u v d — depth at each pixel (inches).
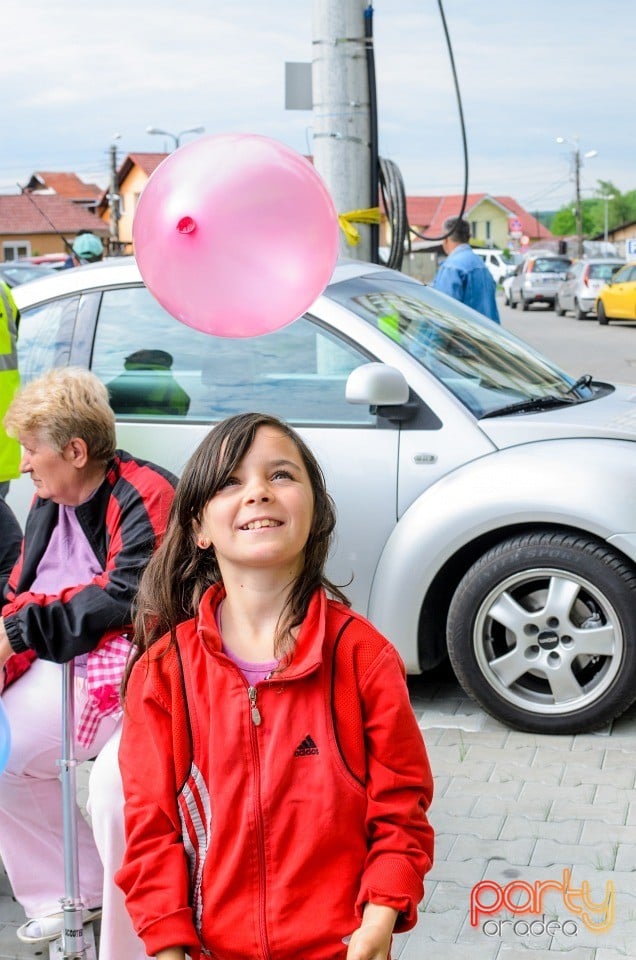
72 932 125.7
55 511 132.0
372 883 85.3
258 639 91.1
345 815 87.1
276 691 88.0
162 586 95.6
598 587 188.5
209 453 90.8
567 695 192.7
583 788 173.5
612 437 196.4
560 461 191.0
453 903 143.9
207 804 89.7
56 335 220.4
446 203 4500.5
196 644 91.6
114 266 222.4
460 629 194.9
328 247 117.0
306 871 86.6
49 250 2832.2
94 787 119.1
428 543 194.2
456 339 216.4
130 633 125.1
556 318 1434.5
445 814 166.1
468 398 202.5
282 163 114.0
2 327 204.5
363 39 291.6
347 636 89.4
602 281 1347.2
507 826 162.2
